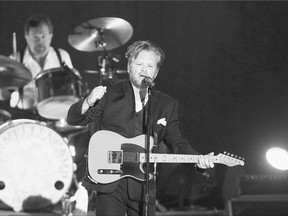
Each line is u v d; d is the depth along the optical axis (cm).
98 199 1356
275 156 2186
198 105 2819
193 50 2839
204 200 2555
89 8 2784
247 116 2797
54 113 2408
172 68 2833
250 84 2808
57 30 2752
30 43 2597
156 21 2834
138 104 1388
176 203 2534
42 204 1945
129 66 1377
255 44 2817
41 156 1950
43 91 2309
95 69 2728
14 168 1923
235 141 2791
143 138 1366
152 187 1354
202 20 2848
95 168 1343
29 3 2727
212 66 2833
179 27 2845
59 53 2627
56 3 2755
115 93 1376
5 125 1945
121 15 2812
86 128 2369
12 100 2461
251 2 2825
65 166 1973
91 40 2506
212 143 2798
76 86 2325
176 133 1412
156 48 1373
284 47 2798
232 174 2111
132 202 1351
